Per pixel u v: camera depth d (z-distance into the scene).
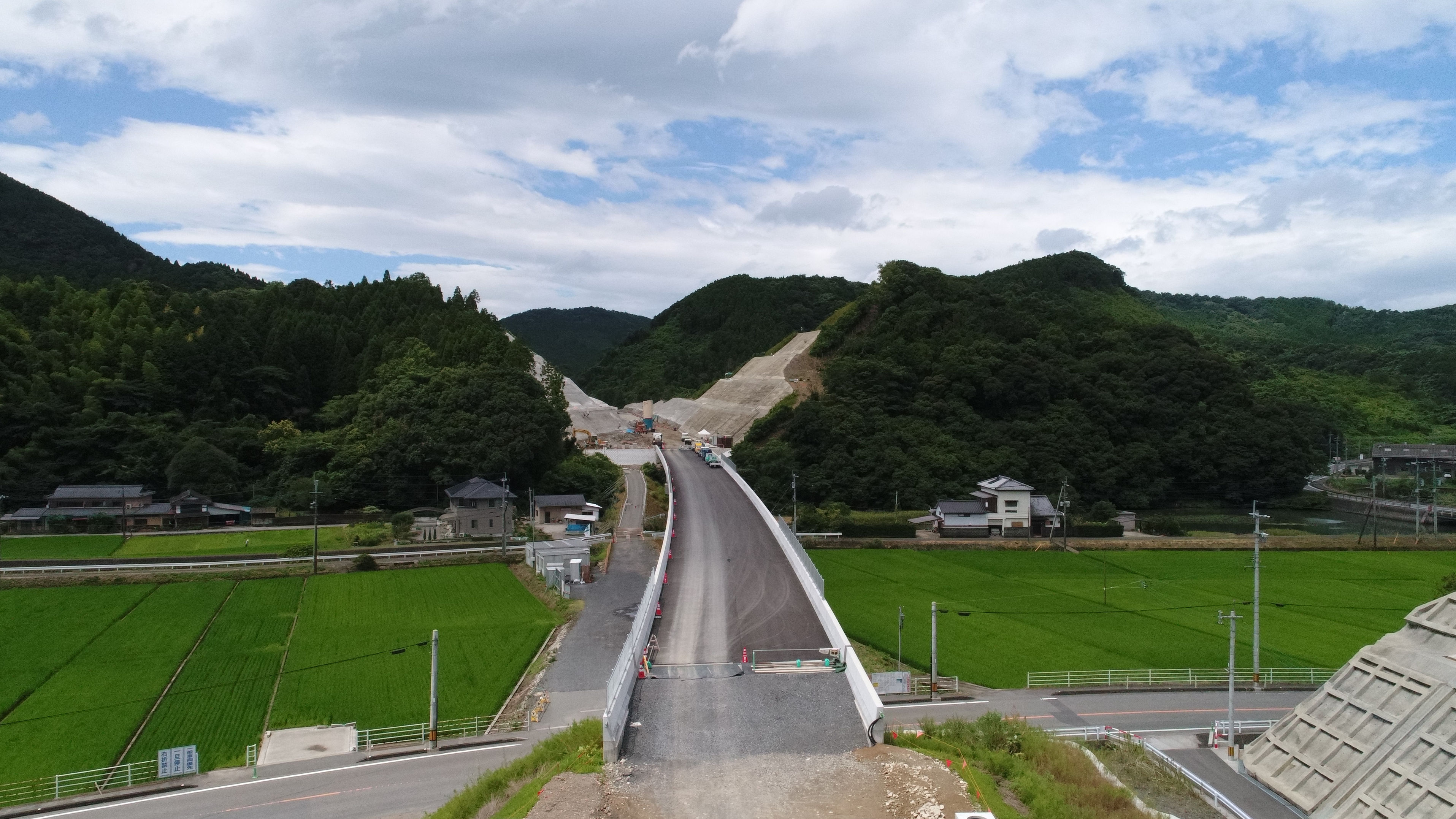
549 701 40.91
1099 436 109.31
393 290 138.12
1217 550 79.19
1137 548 79.06
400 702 41.31
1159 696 41.44
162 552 70.38
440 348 112.12
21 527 77.50
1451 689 28.45
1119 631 52.56
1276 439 112.19
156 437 89.75
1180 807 29.27
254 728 38.31
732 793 24.98
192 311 124.75
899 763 26.69
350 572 66.06
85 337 109.31
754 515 69.75
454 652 48.25
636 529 81.19
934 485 96.06
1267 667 45.56
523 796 25.98
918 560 73.62
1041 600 60.12
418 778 32.62
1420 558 76.69
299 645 49.28
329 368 112.94
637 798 24.70
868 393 112.00
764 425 116.25
